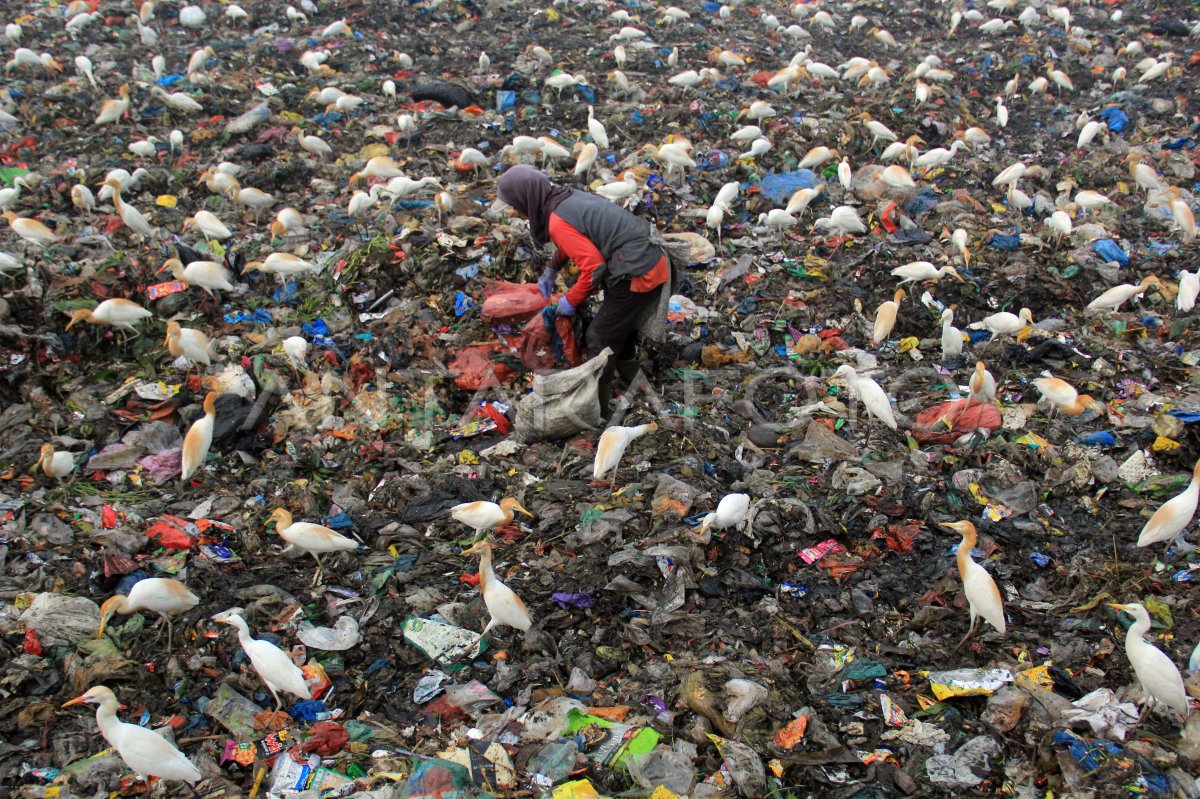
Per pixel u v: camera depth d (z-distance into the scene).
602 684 4.68
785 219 9.32
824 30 16.84
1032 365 7.62
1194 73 14.37
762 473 6.24
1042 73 14.73
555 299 7.84
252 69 13.70
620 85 13.09
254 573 5.43
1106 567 5.39
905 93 12.95
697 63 14.66
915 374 7.41
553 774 4.07
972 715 4.46
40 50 13.92
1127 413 6.83
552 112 12.57
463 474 6.34
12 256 7.82
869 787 4.06
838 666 4.76
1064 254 9.22
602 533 5.58
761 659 4.76
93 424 6.69
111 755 4.23
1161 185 10.64
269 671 4.35
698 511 5.74
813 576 5.35
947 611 5.05
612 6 17.34
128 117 11.80
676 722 4.40
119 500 6.04
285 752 4.23
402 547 5.69
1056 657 4.82
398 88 13.30
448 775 4.00
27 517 5.77
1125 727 4.32
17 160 10.78
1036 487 6.12
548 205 6.62
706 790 4.04
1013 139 12.65
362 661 4.85
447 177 10.48
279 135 11.56
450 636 4.93
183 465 5.97
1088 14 17.55
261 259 8.80
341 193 10.25
